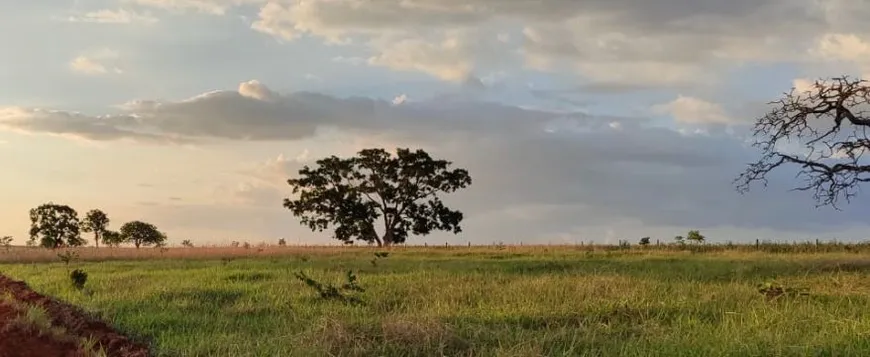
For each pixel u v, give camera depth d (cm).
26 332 787
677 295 1246
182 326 1056
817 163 2336
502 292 1312
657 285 1366
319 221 5547
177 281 1652
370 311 1184
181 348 883
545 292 1307
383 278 1645
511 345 865
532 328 1015
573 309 1117
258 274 1786
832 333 878
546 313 1082
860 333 859
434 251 3294
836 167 2306
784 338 849
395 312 1124
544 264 2056
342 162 5497
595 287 1312
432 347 855
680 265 1955
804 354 786
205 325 1060
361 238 5594
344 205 5456
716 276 1630
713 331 935
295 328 1007
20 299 1003
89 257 2997
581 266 1953
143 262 2597
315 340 877
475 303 1240
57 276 1870
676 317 1054
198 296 1360
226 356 840
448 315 1055
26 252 3228
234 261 2511
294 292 1398
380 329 912
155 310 1207
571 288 1338
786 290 1177
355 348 835
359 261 2400
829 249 2891
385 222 5569
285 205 5559
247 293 1398
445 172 5619
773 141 2373
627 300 1162
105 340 872
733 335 880
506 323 1011
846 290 1292
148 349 876
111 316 1135
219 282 1623
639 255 2647
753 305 1101
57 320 905
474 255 2836
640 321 1041
